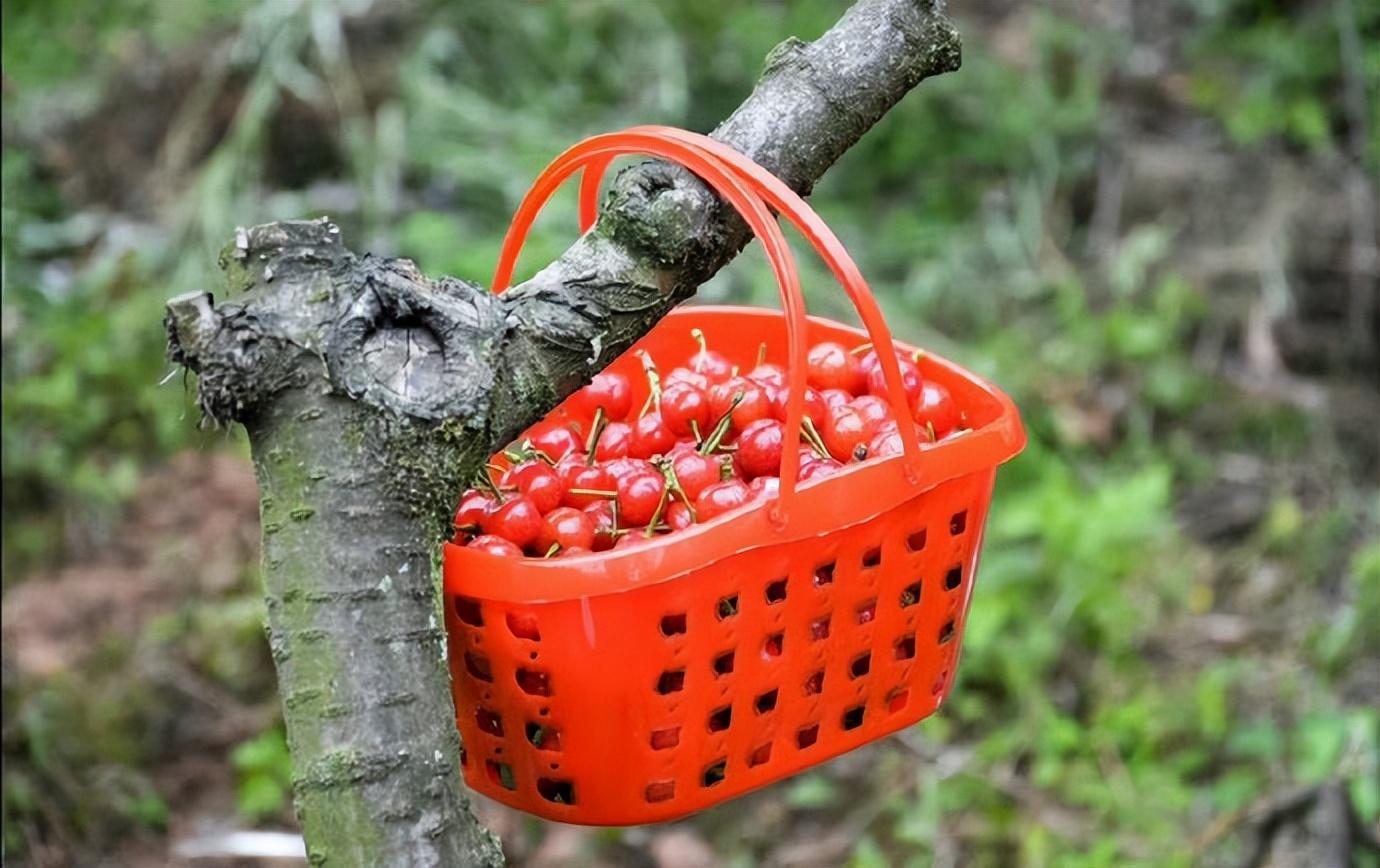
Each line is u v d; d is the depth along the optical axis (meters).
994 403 1.88
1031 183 5.21
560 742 1.59
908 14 1.74
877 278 4.97
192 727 3.64
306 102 5.18
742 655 1.59
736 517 1.51
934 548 1.69
